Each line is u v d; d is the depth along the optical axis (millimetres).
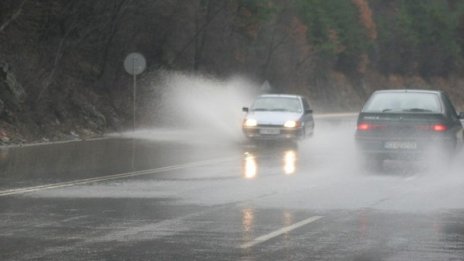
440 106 30094
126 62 50562
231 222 17859
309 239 15836
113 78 56531
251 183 25453
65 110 47594
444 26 177375
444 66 180250
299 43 99062
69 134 45344
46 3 51094
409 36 160000
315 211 19484
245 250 14727
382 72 153125
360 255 14320
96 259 13938
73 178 26391
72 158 33531
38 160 32438
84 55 55906
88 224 17531
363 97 133375
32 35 50594
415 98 30594
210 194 22656
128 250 14711
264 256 14211
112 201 21141
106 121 51000
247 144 43188
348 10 129875
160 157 34719
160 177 27000
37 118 44125
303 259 13977
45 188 23750
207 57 72375
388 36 154500
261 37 89938
